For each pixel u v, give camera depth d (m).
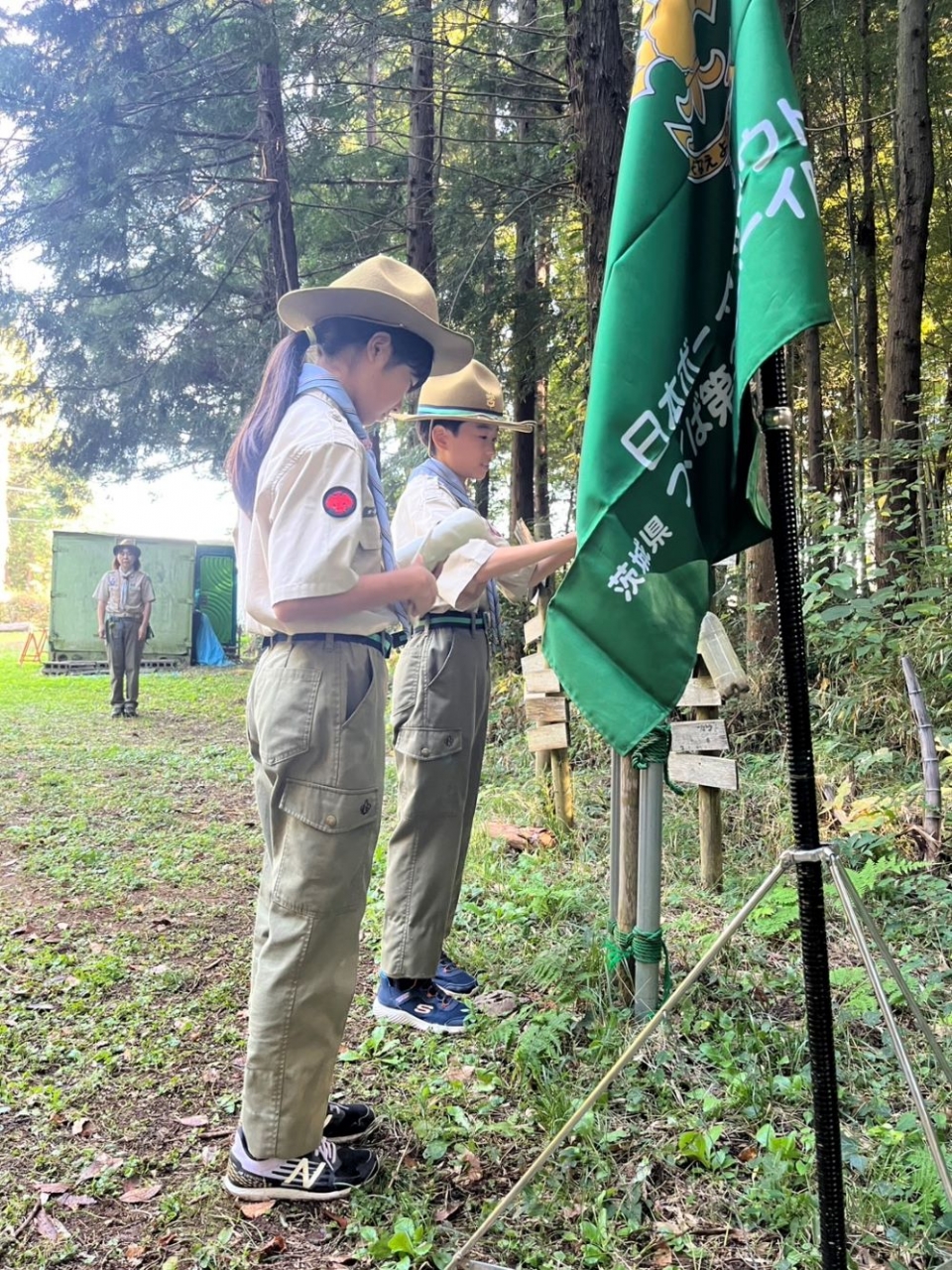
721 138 1.52
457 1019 2.81
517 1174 2.13
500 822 4.81
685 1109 2.33
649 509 1.45
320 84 9.18
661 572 1.46
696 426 1.57
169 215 10.56
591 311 3.83
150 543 15.46
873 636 5.12
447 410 2.97
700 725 3.82
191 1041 2.79
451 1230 1.95
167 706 10.63
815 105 10.02
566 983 2.96
